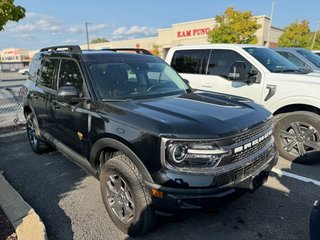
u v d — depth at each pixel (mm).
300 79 4305
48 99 3975
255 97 4797
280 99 4477
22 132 6477
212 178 2219
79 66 3352
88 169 3248
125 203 2697
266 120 2840
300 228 2852
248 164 2473
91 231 2824
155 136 2277
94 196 3527
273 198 3416
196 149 2211
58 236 2752
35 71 4812
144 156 2365
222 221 2967
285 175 4062
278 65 5004
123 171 2531
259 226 2887
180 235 2746
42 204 3348
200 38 36031
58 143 3967
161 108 2732
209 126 2338
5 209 3031
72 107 3291
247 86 4895
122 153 2707
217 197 2234
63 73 3717
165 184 2246
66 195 3559
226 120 2488
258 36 30828
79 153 3430
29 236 2527
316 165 4422
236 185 2357
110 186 2842
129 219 2676
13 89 7219
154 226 2572
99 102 2959
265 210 3164
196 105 2898
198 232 2791
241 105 3025
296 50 7855
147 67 3773
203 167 2240
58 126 3799
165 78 3824
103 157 3012
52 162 4676
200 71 5793
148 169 2354
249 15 24766
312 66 6953
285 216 3053
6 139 5996
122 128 2535
